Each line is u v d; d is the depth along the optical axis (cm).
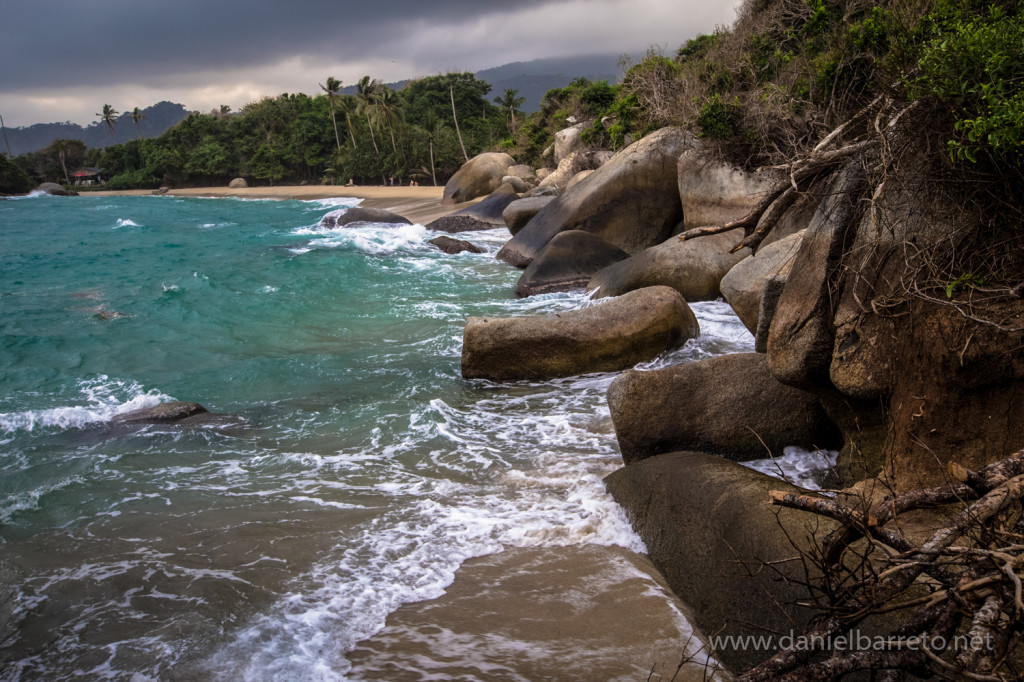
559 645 444
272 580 520
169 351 1177
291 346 1191
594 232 1769
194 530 598
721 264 1280
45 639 463
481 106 9725
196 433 820
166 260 2208
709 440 657
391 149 7775
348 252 2156
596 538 562
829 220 576
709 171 1441
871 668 236
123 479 710
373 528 593
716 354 994
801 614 387
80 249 2567
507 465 718
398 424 833
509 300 1471
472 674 419
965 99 461
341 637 456
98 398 955
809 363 562
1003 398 453
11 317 1430
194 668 430
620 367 977
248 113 10069
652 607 477
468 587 507
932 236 491
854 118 636
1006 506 254
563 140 3744
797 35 1505
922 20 612
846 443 598
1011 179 451
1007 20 510
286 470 724
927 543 249
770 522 450
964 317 462
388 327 1291
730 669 415
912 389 493
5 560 557
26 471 729
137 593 510
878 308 509
